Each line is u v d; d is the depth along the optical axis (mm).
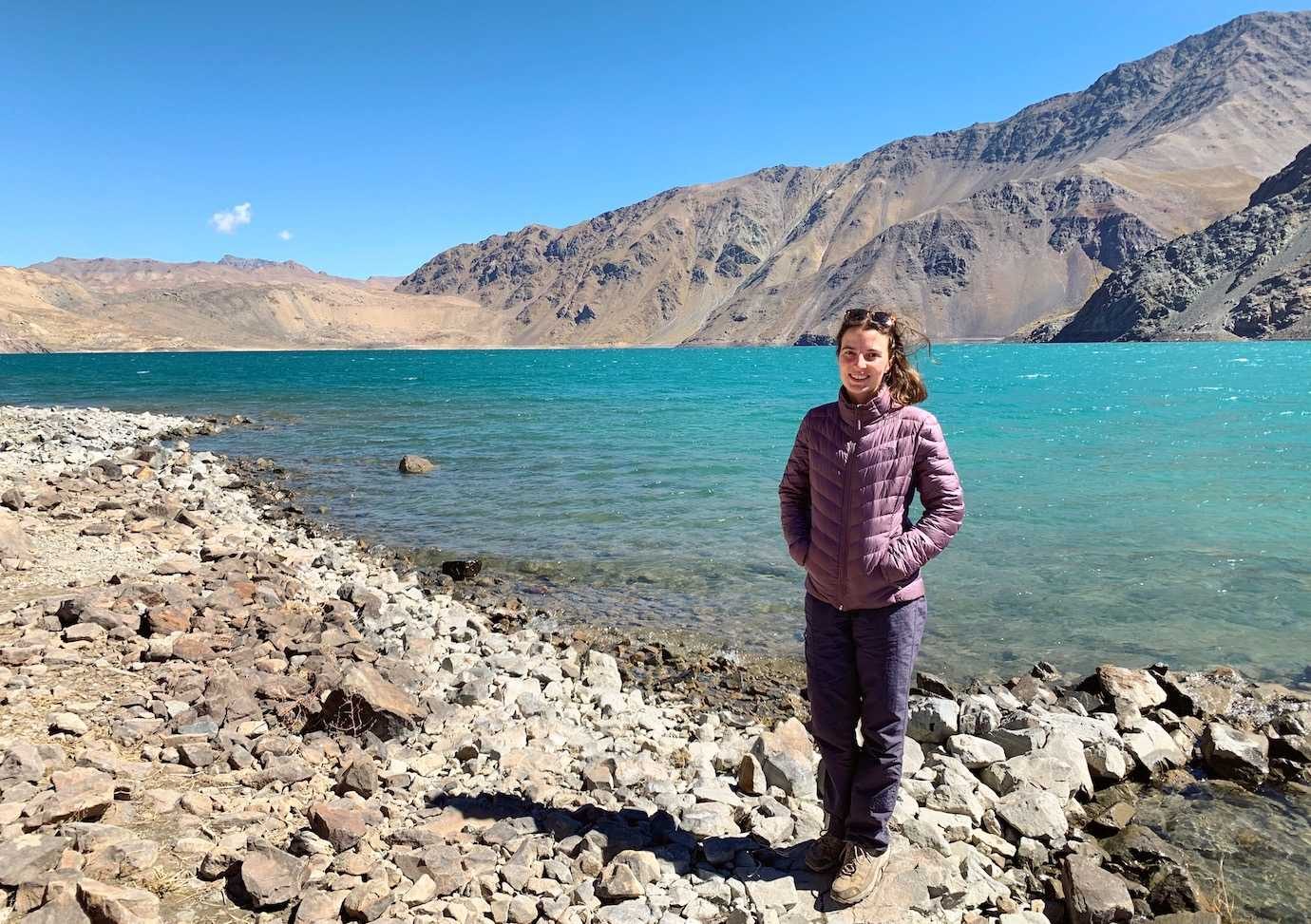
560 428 32125
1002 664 8656
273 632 7262
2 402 47375
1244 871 4750
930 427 3697
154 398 51750
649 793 5016
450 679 7117
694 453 24328
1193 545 13023
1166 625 9664
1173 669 8438
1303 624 9609
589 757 5594
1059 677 8172
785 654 9039
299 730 5469
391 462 23281
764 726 7152
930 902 3955
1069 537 13602
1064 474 19688
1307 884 4613
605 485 19062
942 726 6199
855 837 3936
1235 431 28047
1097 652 8914
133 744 4828
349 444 27453
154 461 19281
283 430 32125
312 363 166250
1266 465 20500
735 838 4469
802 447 3951
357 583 10250
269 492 18422
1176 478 18984
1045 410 37156
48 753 4348
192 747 4734
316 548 12883
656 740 6297
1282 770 5961
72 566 8922
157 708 5301
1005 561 12266
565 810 4676
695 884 3994
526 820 4426
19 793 3902
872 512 3682
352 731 5406
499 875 3900
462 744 5465
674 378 82688
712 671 8539
